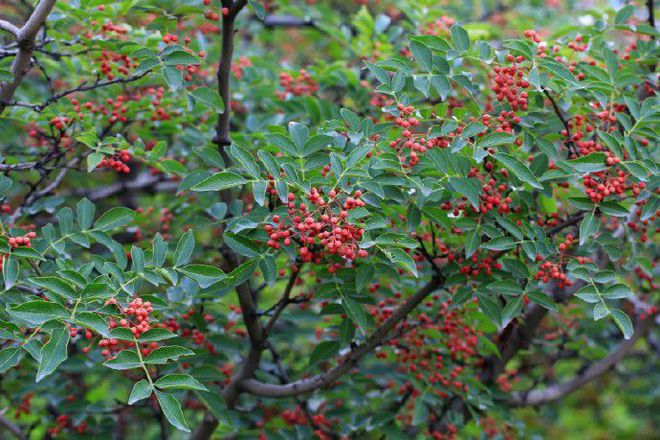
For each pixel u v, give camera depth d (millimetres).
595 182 1006
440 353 1186
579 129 1075
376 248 1004
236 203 1082
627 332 973
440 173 1009
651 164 999
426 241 1115
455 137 983
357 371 1234
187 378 933
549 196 1032
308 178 990
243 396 1234
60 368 1181
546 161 1041
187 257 995
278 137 993
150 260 1000
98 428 1229
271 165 970
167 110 1188
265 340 1147
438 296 1172
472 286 1046
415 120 987
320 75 1280
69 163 1266
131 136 1278
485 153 975
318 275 1050
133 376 1127
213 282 991
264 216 1015
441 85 1021
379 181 980
